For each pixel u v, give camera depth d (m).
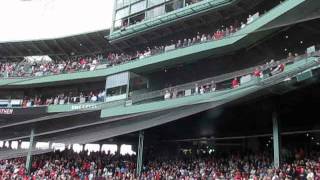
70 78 38.72
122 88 35.34
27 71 40.97
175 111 26.78
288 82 22.17
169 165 30.64
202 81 28.77
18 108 38.06
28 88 41.75
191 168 29.30
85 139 23.00
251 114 27.64
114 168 32.28
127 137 35.09
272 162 25.81
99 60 38.84
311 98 24.75
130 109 31.55
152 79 35.69
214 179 25.69
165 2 35.59
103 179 30.69
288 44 28.03
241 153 29.89
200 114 28.12
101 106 34.22
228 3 31.41
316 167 22.41
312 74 20.78
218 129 31.48
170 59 32.78
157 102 30.16
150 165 31.55
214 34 32.06
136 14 37.62
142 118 26.03
